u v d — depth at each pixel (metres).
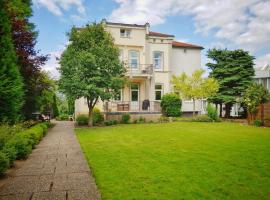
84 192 5.28
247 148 10.31
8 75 11.62
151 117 26.67
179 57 32.66
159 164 7.63
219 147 10.59
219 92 30.14
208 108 26.38
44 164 7.80
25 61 14.92
